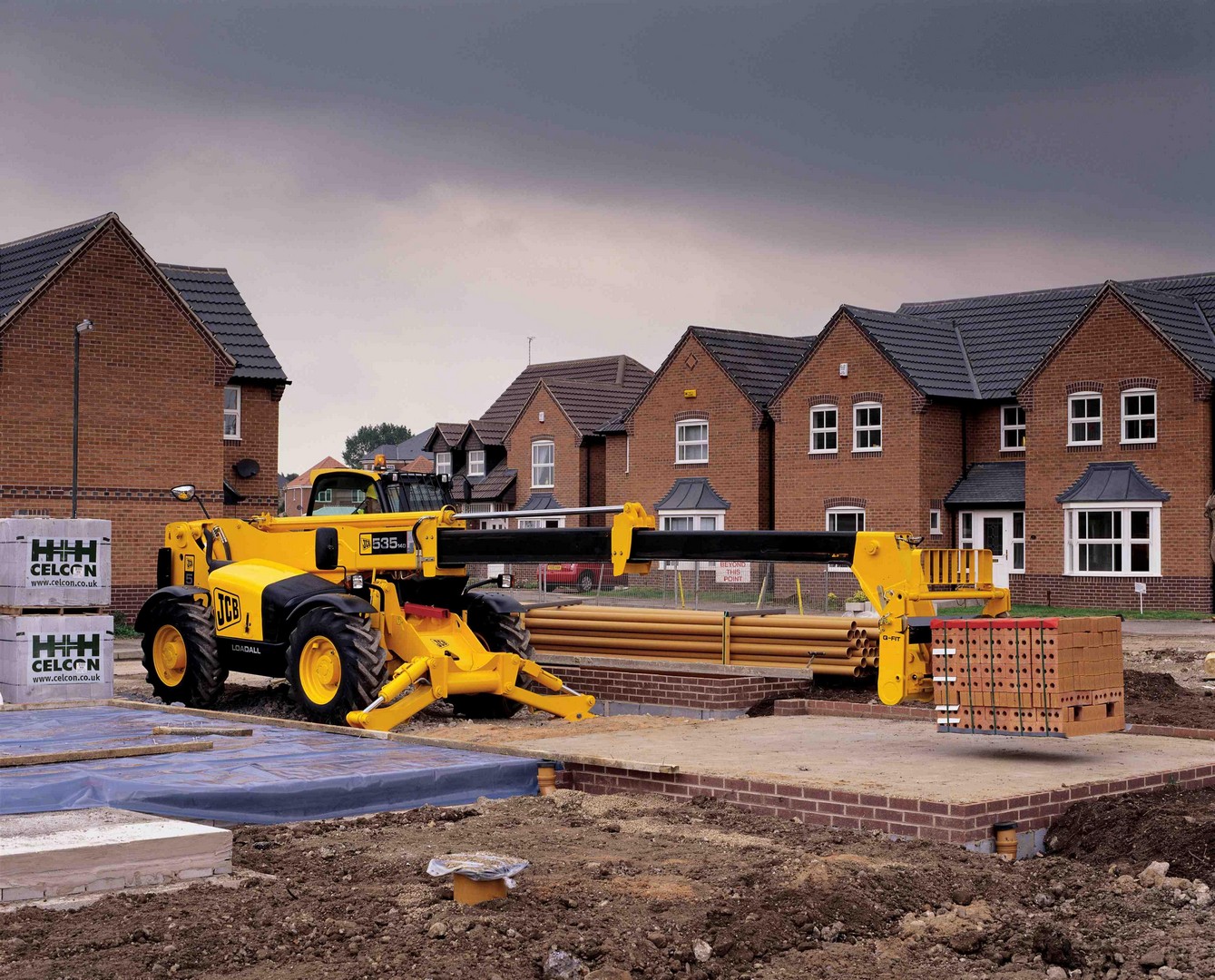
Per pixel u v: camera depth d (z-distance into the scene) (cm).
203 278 3588
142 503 2873
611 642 1817
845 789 995
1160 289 4322
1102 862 923
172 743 1169
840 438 4209
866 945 746
